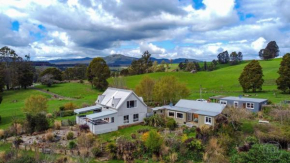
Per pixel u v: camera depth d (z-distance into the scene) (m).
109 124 35.38
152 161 24.80
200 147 26.25
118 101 38.00
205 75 104.31
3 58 85.56
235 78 90.69
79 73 130.75
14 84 82.50
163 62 161.00
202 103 40.28
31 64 104.44
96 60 84.12
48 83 89.38
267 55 143.00
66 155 25.36
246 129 31.59
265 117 38.31
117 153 25.59
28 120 34.91
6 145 28.97
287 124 32.09
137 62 132.62
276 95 55.69
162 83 51.84
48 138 30.28
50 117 43.53
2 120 42.69
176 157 24.98
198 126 35.25
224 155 25.70
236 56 168.00
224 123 31.64
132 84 94.50
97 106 42.72
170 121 36.03
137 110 39.31
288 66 56.72
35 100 40.94
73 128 36.75
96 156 25.97
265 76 84.25
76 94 78.06
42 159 23.20
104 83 83.06
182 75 106.12
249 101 44.34
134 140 29.39
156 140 26.06
